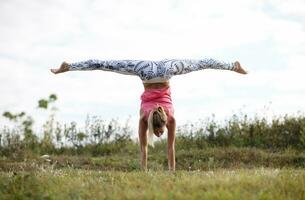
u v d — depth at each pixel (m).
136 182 9.21
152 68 10.71
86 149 21.47
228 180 8.67
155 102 10.85
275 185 8.41
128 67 10.80
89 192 8.67
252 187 8.36
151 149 20.56
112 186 9.02
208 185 8.44
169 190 8.16
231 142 20.81
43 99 21.28
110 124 22.27
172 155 11.19
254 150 18.47
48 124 21.69
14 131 21.23
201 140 21.33
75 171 11.59
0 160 18.25
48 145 21.41
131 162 17.16
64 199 8.30
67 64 10.80
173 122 11.04
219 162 17.52
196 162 17.31
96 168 16.91
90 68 10.82
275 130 21.03
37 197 8.52
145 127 11.06
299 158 17.48
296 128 20.75
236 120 21.91
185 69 10.89
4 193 9.12
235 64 11.23
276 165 17.02
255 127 21.23
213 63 11.04
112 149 21.33
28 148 20.45
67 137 21.81
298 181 8.63
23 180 9.46
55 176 10.27
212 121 21.95
